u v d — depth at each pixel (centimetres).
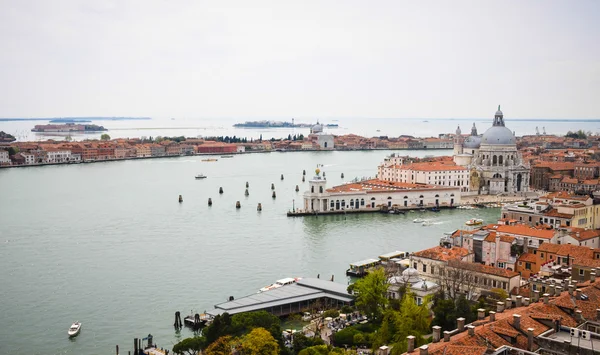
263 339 12925
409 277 17400
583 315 10850
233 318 15000
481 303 14975
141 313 18300
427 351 9044
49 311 18500
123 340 16312
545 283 15650
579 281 15288
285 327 16825
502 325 10212
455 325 13688
